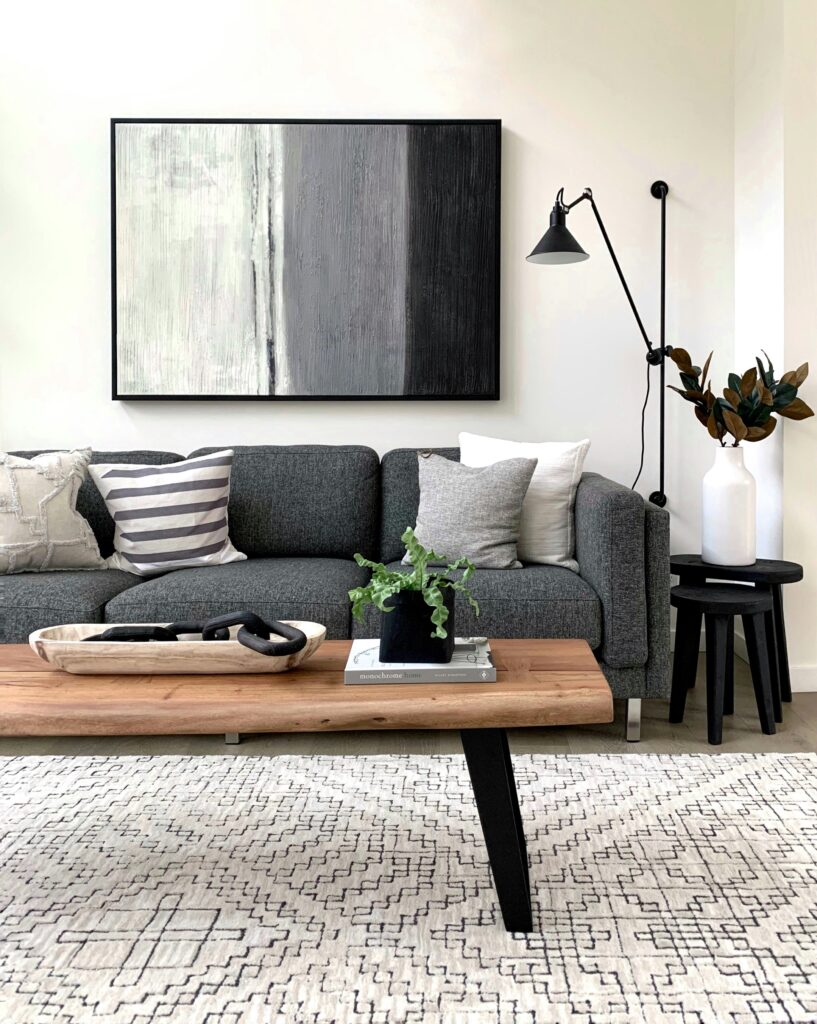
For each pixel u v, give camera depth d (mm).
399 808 2006
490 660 1581
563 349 3352
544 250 2805
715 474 2742
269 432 3367
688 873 1684
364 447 3145
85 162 3311
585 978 1344
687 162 3316
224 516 2896
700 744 2428
